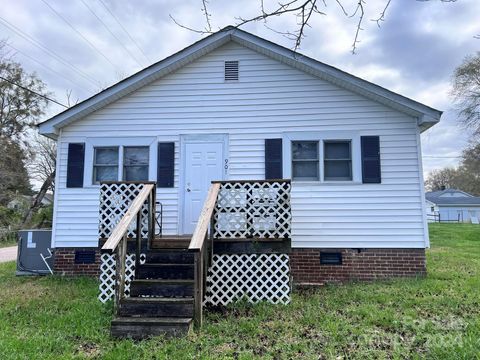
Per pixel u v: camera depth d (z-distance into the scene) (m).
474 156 32.06
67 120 8.63
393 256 7.96
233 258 6.34
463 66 28.44
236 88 8.61
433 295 6.31
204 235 5.20
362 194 8.09
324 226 8.10
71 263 8.57
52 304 6.12
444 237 19.48
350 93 8.34
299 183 8.20
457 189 52.56
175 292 5.38
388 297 6.19
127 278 6.53
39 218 28.39
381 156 8.15
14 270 10.49
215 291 6.21
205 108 8.63
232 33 8.32
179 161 8.53
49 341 4.32
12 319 5.27
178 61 8.50
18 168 29.00
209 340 4.42
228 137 8.52
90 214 8.59
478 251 13.08
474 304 5.73
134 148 8.73
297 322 5.05
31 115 29.72
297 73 8.51
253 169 8.38
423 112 7.87
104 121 8.76
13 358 3.79
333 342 4.27
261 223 6.34
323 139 8.30
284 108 8.46
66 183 8.66
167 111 8.69
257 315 5.45
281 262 6.27
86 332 4.66
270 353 4.00
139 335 4.57
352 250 8.04
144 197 6.10
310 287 7.52
